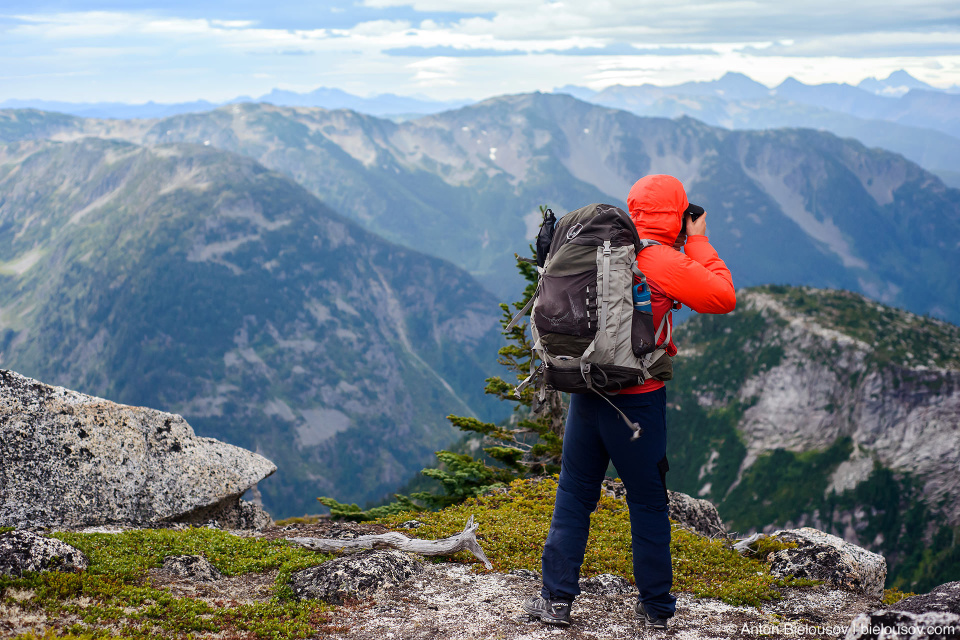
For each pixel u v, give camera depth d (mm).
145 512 8688
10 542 5410
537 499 10188
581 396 4570
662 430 4418
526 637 4613
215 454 9938
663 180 4379
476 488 12734
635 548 4801
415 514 9750
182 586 5695
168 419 9812
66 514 8016
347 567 5828
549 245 4539
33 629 4363
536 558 6801
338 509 12734
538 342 4133
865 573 6746
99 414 8992
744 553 7672
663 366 4164
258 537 7867
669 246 4383
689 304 4082
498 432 15258
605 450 4598
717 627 5039
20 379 8664
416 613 5188
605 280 3926
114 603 5016
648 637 4723
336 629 4832
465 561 6801
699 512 10180
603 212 4113
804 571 6766
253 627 4789
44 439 8352
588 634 4715
